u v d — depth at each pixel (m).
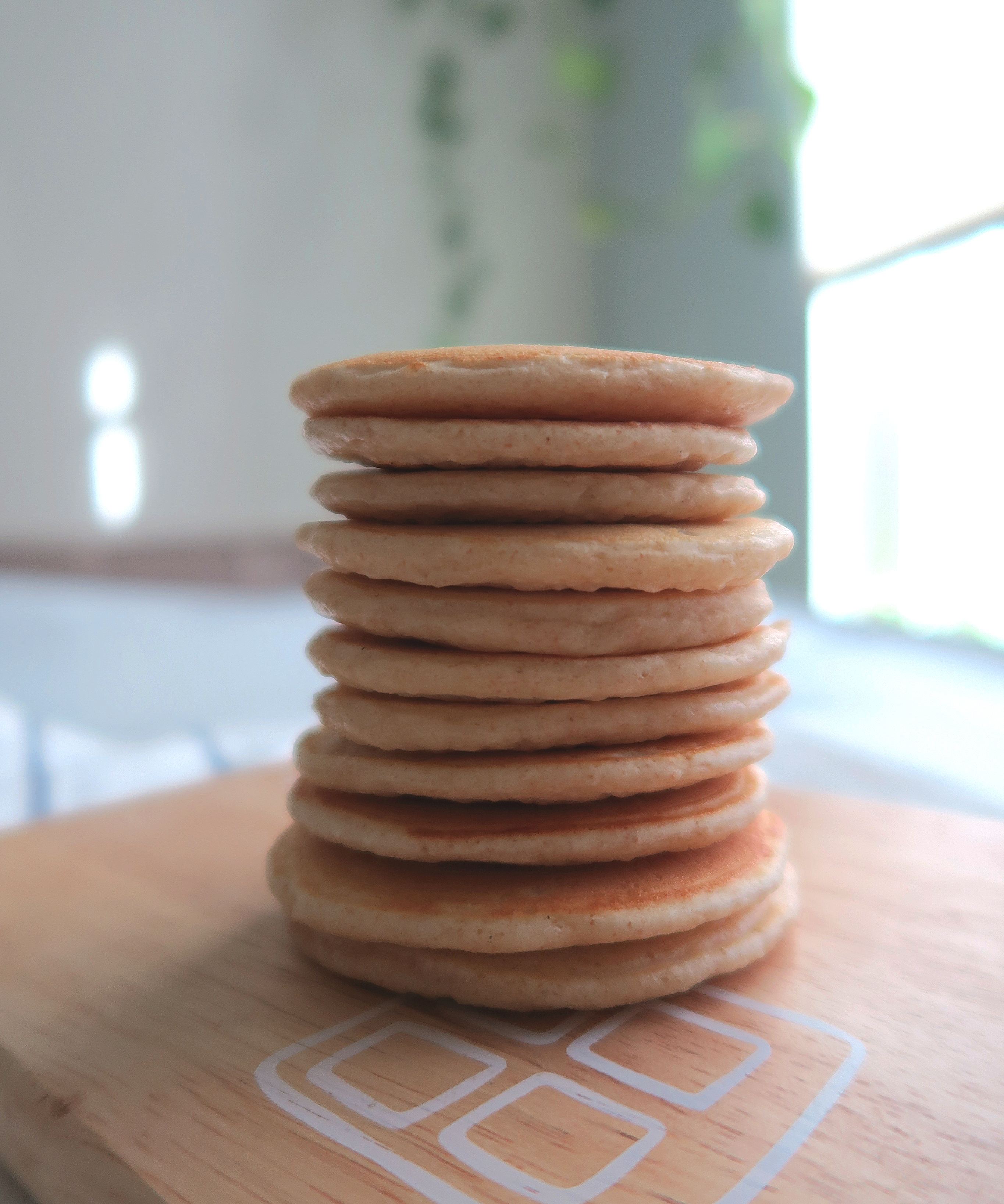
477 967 0.21
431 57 0.82
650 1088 0.19
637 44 0.82
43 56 0.66
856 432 0.65
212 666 0.51
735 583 0.22
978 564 0.56
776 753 0.40
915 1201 0.16
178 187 0.72
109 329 0.70
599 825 0.21
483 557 0.20
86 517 0.71
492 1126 0.18
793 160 0.68
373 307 0.82
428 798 0.23
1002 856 0.28
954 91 0.56
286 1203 0.16
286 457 0.79
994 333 0.54
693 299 0.79
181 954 0.24
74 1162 0.18
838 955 0.23
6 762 0.39
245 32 0.74
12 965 0.24
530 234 0.88
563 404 0.20
